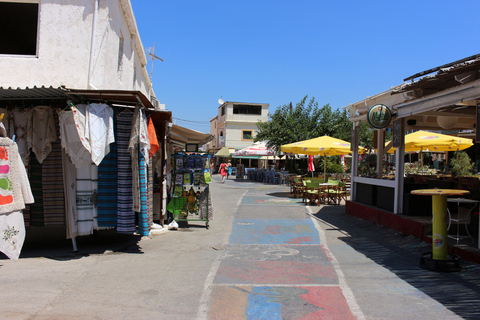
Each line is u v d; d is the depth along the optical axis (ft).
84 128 19.26
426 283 15.69
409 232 23.88
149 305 13.32
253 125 151.12
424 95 22.65
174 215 28.81
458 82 20.13
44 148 21.18
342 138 78.33
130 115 21.74
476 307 13.05
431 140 37.50
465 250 18.60
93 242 23.95
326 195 43.83
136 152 21.40
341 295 14.35
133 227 21.66
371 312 12.75
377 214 28.78
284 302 13.64
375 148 37.45
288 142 79.61
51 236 25.95
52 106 21.36
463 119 32.89
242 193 57.62
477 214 20.22
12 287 14.97
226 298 14.02
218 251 21.56
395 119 27.40
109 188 21.53
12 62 25.39
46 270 17.43
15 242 16.53
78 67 25.40
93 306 13.15
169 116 25.53
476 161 53.67
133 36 37.78
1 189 15.98
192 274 17.01
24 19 28.07
